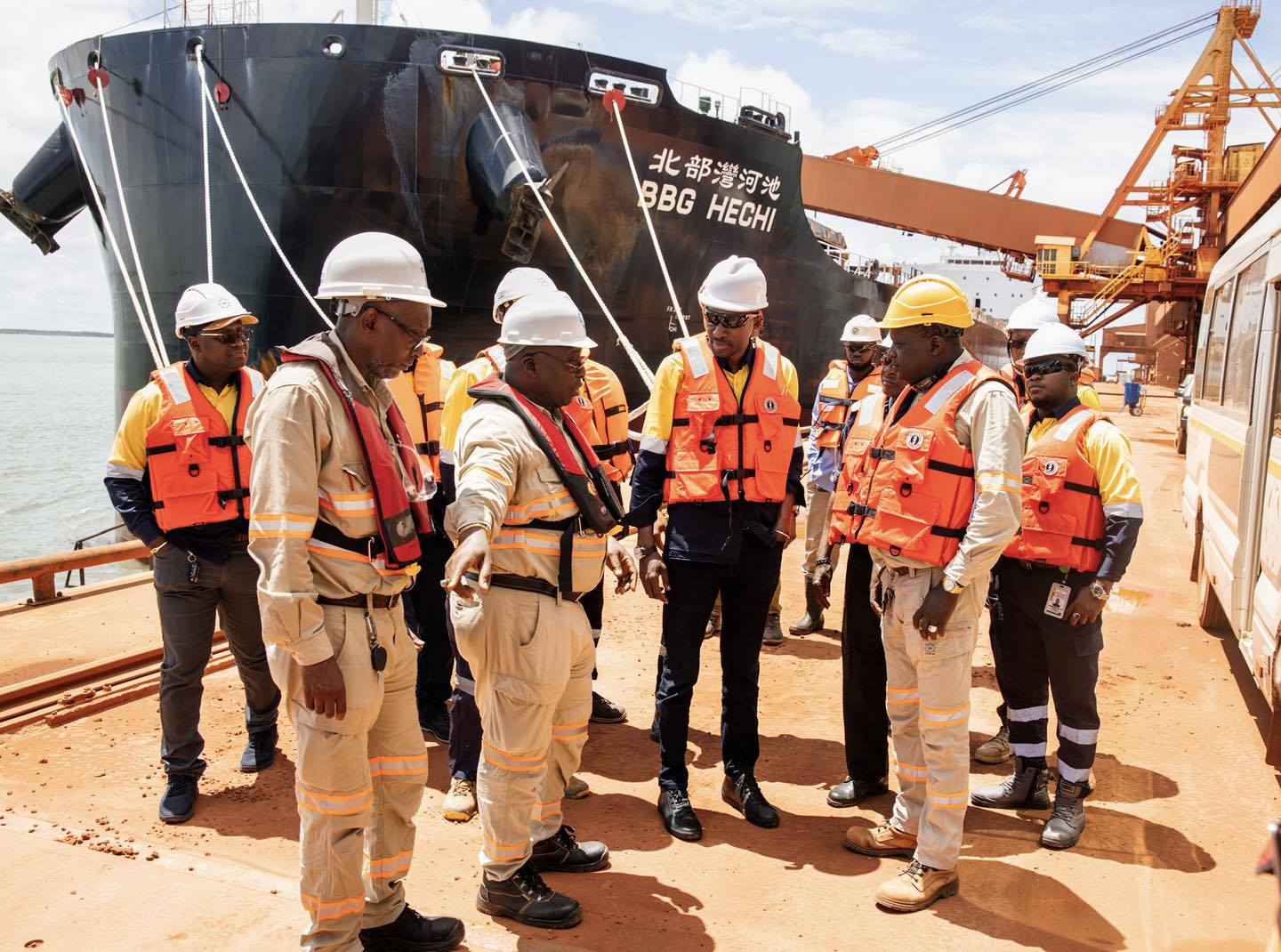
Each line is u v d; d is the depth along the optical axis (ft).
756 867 11.55
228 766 14.01
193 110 39.40
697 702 17.52
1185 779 14.42
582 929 9.96
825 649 20.71
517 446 9.66
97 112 42.63
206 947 9.05
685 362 12.76
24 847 11.02
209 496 12.34
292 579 7.98
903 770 11.76
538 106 40.78
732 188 49.70
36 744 14.47
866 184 101.50
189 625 12.42
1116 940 10.01
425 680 15.72
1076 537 12.15
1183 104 106.63
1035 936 10.04
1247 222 76.07
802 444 13.32
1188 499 27.58
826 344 63.98
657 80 43.96
